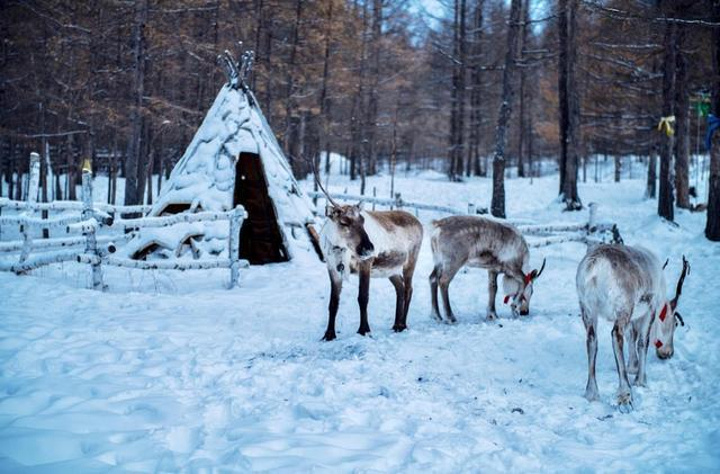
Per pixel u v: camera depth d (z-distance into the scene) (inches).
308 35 1026.7
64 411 184.7
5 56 916.6
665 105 709.9
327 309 362.3
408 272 333.4
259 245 541.3
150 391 210.1
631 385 230.4
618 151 1411.2
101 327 295.1
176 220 422.9
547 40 1222.9
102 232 754.2
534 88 1625.2
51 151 1357.0
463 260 339.3
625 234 665.6
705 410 198.1
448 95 1668.3
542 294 416.8
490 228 341.4
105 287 399.5
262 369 233.5
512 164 2108.8
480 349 270.8
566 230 518.6
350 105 1359.5
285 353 264.4
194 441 169.9
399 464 156.1
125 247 514.0
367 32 1233.4
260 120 558.6
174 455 158.1
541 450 170.2
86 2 876.0
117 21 870.4
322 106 1099.9
